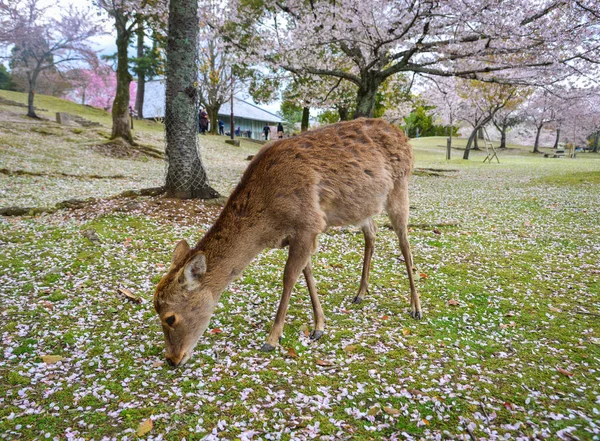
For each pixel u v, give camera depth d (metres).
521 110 41.56
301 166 3.47
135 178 13.44
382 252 6.49
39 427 2.47
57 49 24.02
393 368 3.21
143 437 2.40
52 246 5.84
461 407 2.75
